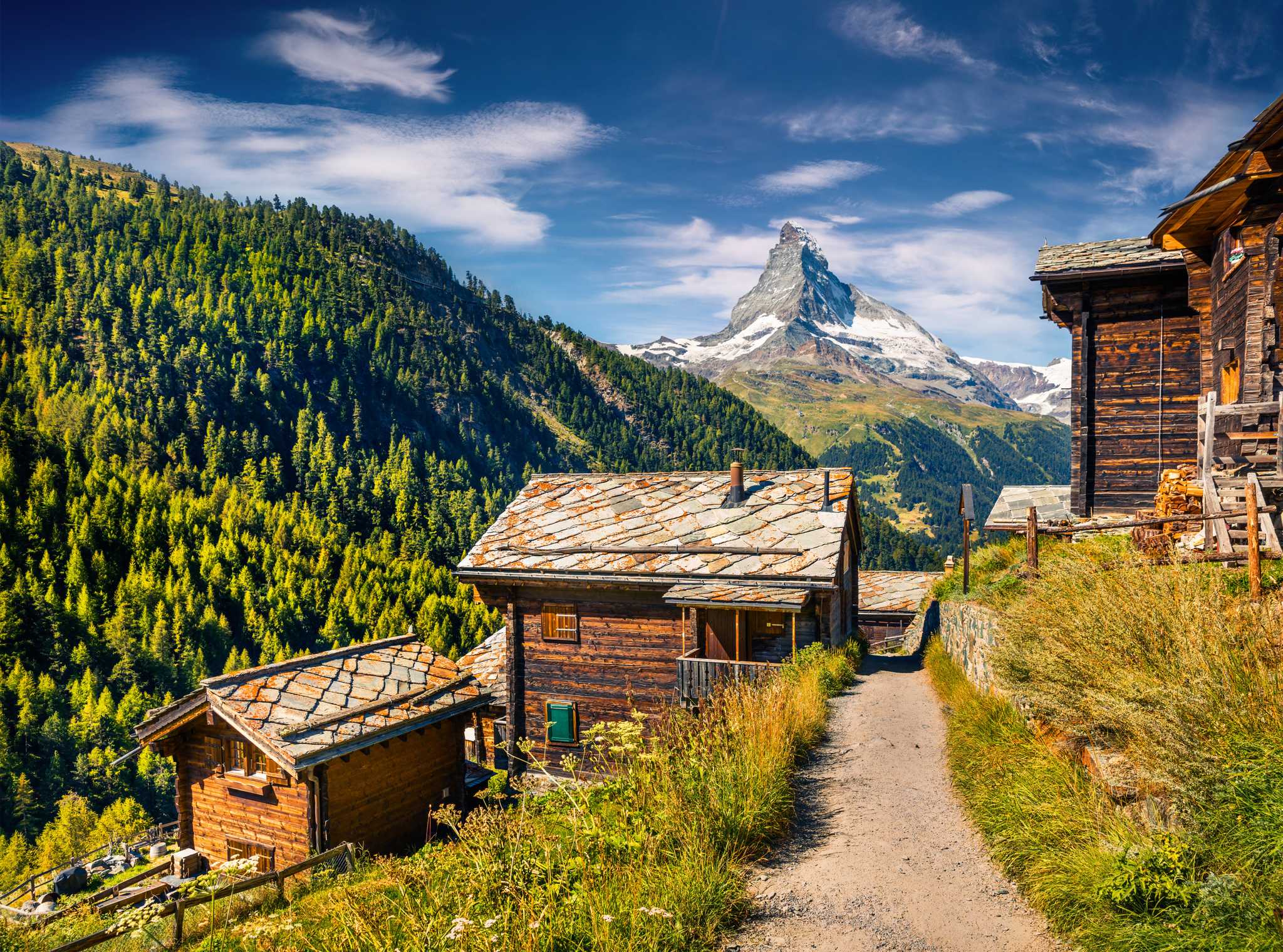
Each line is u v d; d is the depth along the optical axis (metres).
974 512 17.95
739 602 18.23
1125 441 20.27
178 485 186.25
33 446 174.12
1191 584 6.93
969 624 13.44
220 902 11.49
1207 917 4.63
